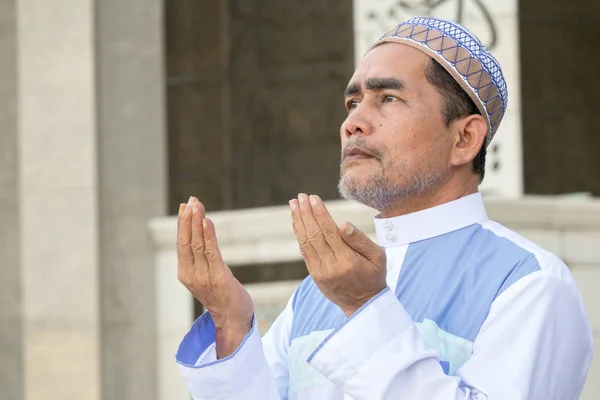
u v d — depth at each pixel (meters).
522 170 16.53
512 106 15.61
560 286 4.67
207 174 17.77
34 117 17.03
